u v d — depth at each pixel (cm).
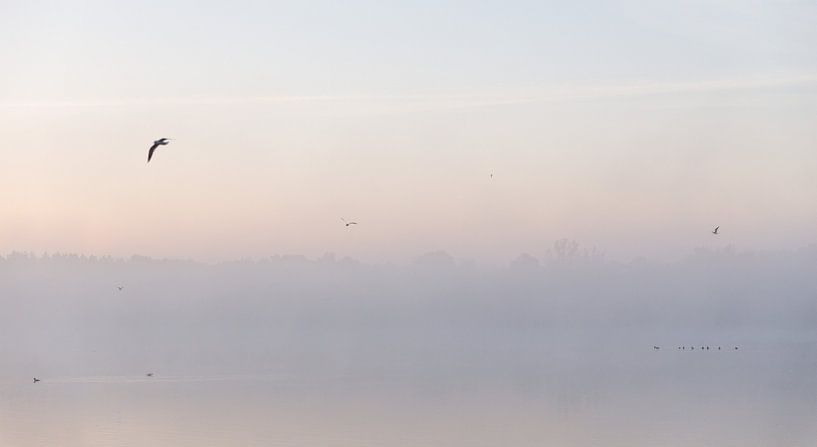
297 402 9381
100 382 11400
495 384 11162
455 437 7338
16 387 10812
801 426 7719
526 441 7169
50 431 7506
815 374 12262
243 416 8338
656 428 7712
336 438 7294
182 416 8344
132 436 7369
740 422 7988
